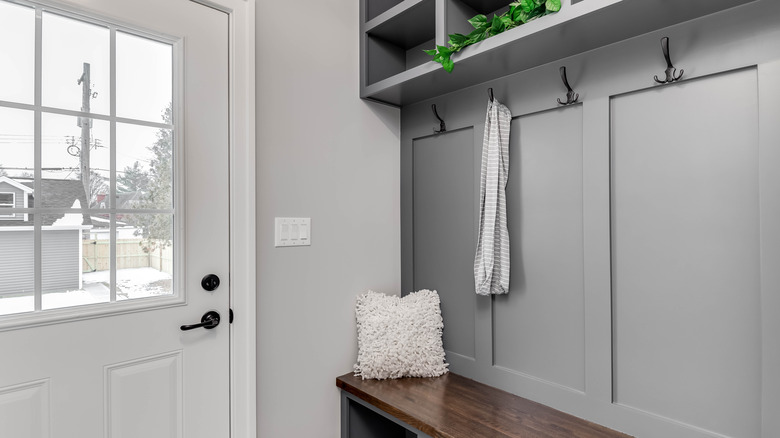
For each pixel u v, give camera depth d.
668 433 1.16
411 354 1.64
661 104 1.19
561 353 1.40
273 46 1.49
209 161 1.32
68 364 1.08
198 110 1.30
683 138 1.15
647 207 1.21
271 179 1.48
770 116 0.99
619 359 1.27
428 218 1.84
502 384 1.54
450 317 1.75
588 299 1.32
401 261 1.94
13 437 1.01
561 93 1.39
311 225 1.59
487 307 1.60
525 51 1.32
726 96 1.08
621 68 1.24
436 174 1.80
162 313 1.24
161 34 1.23
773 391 0.99
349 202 1.73
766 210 1.00
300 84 1.56
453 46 1.39
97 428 1.12
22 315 1.02
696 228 1.13
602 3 1.04
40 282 1.05
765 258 1.00
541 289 1.46
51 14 1.07
